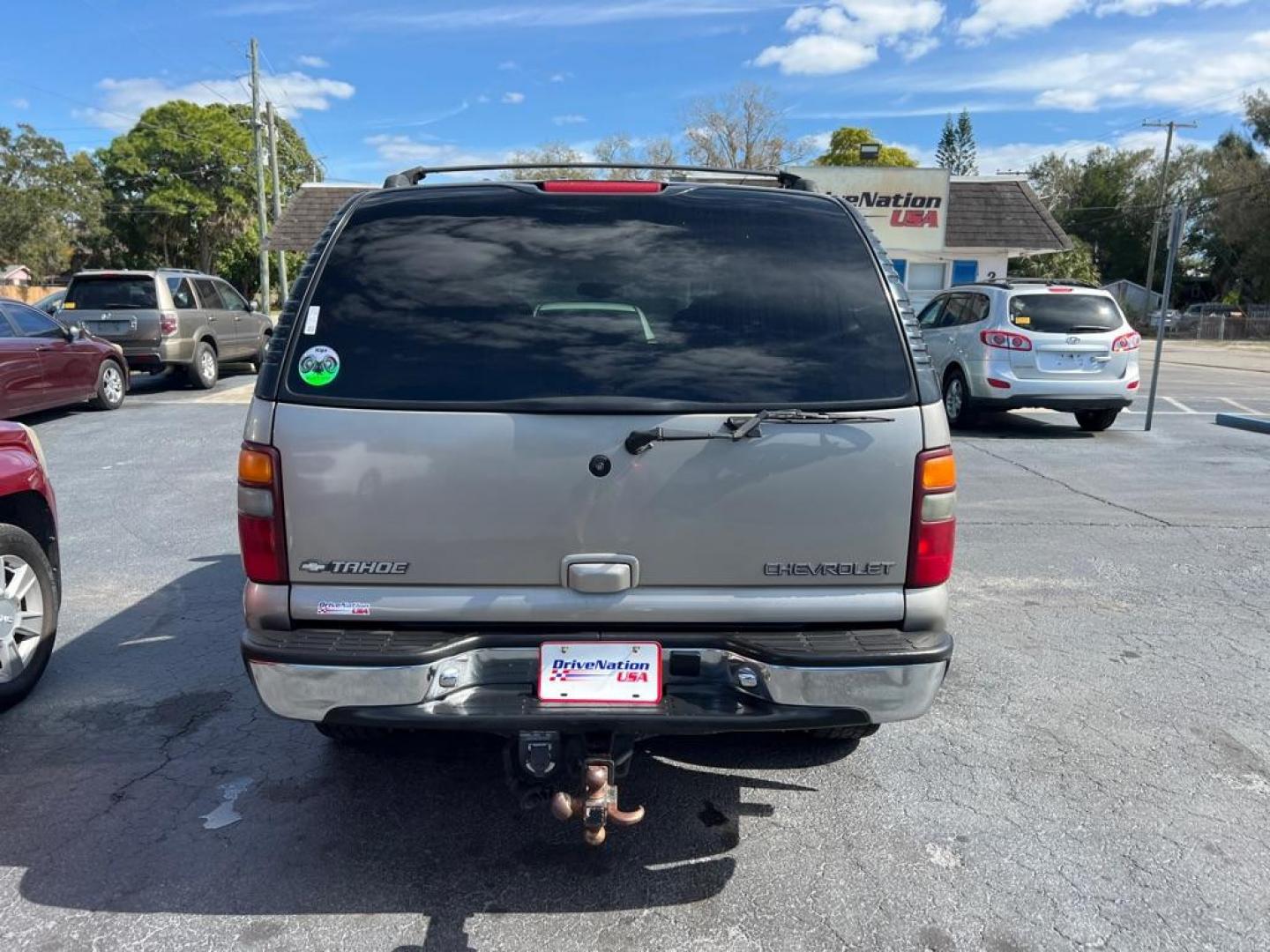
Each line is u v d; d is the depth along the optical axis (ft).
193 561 20.67
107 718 13.25
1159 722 13.28
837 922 9.05
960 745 12.60
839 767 12.01
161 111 175.73
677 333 9.04
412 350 8.89
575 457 8.68
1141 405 50.42
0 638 13.33
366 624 8.93
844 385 8.93
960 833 10.55
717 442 8.70
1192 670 15.08
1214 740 12.75
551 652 8.86
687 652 8.90
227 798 11.21
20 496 14.19
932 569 9.05
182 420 39.58
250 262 189.16
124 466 30.63
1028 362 36.83
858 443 8.82
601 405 8.70
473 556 8.77
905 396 8.96
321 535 8.77
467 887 9.55
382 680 8.55
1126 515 25.04
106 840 10.30
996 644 16.14
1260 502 26.58
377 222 9.52
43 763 12.00
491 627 8.93
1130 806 11.14
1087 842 10.40
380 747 12.35
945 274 81.92
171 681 14.47
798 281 9.33
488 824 10.68
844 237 9.64
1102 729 13.07
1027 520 24.44
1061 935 8.88
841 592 9.02
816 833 10.55
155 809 10.94
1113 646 16.07
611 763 8.79
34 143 168.66
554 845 10.29
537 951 8.63
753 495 8.78
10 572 13.64
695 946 8.71
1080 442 36.73
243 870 9.80
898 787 11.53
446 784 11.55
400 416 8.64
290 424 8.69
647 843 10.34
